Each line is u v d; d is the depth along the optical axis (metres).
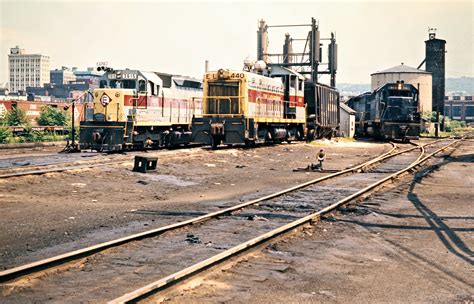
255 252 8.17
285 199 13.82
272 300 6.08
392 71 93.12
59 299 5.99
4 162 19.92
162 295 6.07
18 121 45.12
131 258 7.79
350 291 6.47
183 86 32.38
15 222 10.17
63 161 20.12
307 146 36.25
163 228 9.49
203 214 11.56
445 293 6.44
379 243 9.16
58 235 9.22
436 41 97.12
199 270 6.94
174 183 16.91
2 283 6.43
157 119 29.02
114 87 27.62
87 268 7.24
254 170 21.47
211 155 24.86
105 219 10.77
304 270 7.37
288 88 35.50
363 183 17.44
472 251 8.63
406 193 15.48
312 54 60.22
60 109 50.59
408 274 7.25
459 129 105.38
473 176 20.30
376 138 52.94
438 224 10.90
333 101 47.25
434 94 98.12
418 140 53.91
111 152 26.23
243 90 28.53
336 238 9.49
